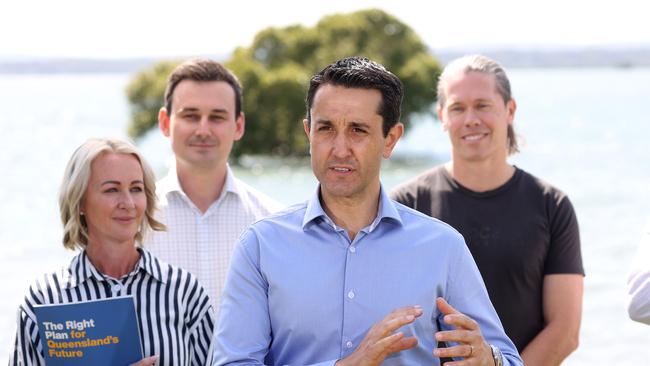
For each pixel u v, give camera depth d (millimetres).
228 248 4055
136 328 2744
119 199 2977
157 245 3963
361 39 39062
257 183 27422
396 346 2328
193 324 3119
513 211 3750
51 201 23953
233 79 4207
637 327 9703
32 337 2889
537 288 3719
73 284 2939
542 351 3598
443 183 3896
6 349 8578
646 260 2803
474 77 3807
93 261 3027
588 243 15836
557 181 25984
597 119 58188
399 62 39250
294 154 35719
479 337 2412
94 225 3000
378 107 2498
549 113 66188
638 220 18625
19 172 32094
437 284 2586
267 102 35406
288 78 35281
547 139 41938
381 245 2598
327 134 2512
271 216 2680
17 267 13797
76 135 52906
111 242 3018
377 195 2658
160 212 3990
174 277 3094
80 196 2975
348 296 2537
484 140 3775
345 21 39312
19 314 2930
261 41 38438
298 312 2535
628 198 22156
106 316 2707
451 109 3846
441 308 2490
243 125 4320
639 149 36000
